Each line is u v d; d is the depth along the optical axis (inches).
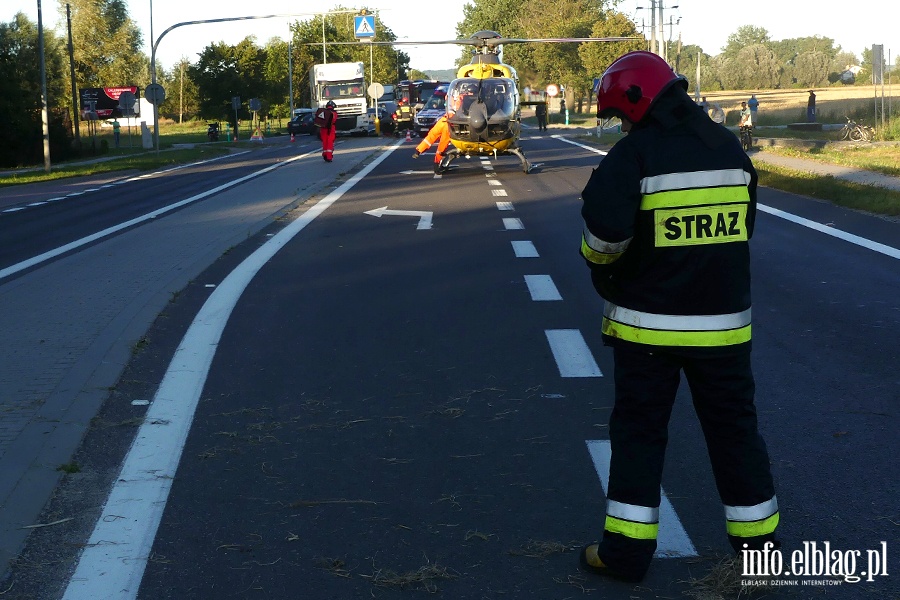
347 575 154.5
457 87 1018.1
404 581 151.6
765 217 610.2
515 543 164.6
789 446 208.1
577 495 184.2
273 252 498.3
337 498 184.9
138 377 267.9
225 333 319.3
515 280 408.2
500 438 216.2
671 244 142.0
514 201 738.2
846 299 358.6
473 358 283.9
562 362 277.4
